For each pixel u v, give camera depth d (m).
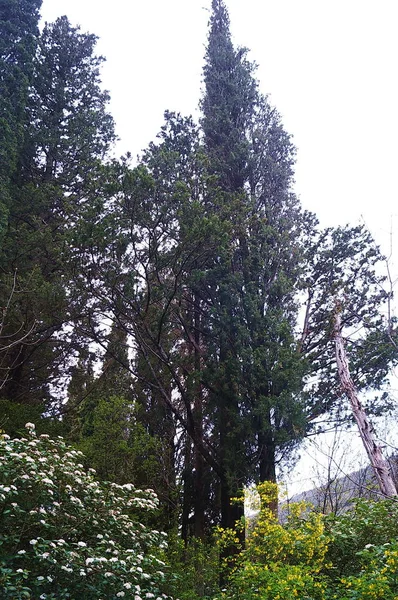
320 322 13.81
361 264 14.23
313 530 6.64
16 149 15.95
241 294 13.41
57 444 7.30
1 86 16.55
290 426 11.93
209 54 18.45
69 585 5.75
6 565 5.52
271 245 14.22
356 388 12.63
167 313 12.55
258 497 7.78
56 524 6.43
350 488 11.14
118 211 11.75
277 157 16.61
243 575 6.07
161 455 15.08
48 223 16.84
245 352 12.37
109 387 16.52
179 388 12.48
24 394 14.97
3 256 14.47
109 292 11.99
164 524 13.96
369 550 6.32
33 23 19.86
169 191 12.27
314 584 5.65
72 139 18.19
